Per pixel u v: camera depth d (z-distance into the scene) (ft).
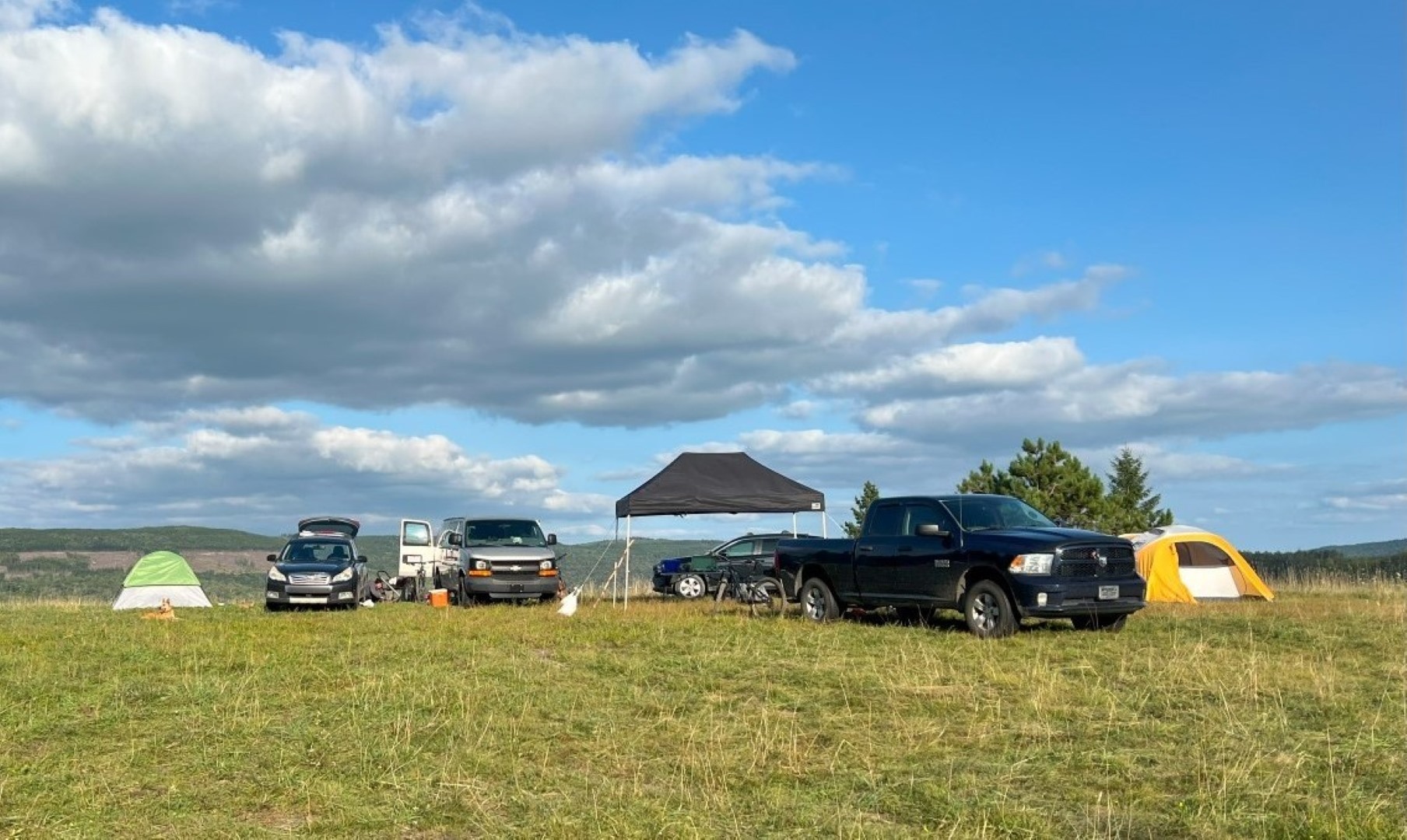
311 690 35.86
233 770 25.07
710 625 55.77
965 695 32.94
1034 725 28.76
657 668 39.88
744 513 76.95
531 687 35.73
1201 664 37.40
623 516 76.54
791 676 37.22
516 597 79.61
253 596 109.60
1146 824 20.59
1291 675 35.29
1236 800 21.59
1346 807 20.80
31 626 61.31
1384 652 41.04
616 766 25.50
